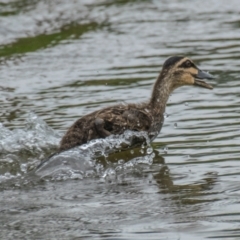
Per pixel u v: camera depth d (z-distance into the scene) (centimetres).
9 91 2094
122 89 2062
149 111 1705
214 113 1823
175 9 3148
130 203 1332
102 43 2625
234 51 2447
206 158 1536
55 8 3095
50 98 2003
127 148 1625
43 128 1722
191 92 2020
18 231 1235
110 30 2812
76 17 2994
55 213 1300
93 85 2117
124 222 1251
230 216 1252
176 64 1778
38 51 2539
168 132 1720
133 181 1443
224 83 2089
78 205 1333
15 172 1512
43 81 2183
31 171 1515
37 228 1244
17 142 1650
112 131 1625
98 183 1442
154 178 1453
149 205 1318
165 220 1251
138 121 1661
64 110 1886
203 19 2959
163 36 2708
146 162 1541
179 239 1174
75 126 1617
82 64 2358
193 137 1669
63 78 2206
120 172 1497
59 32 2781
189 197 1344
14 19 2875
